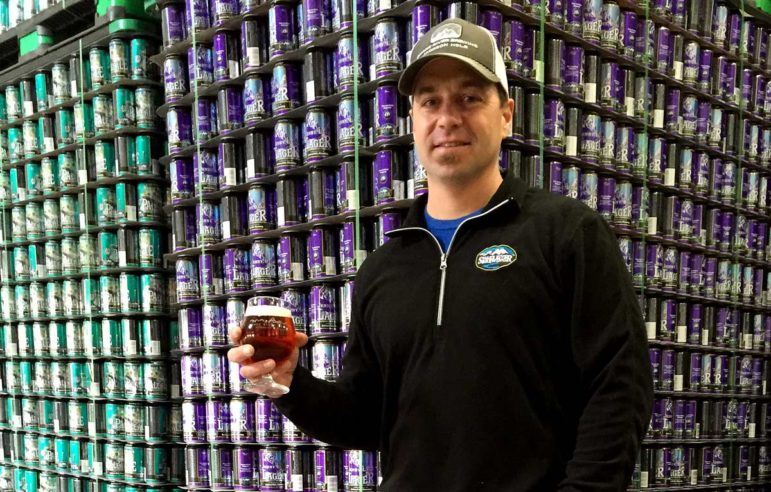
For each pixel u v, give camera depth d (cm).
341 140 295
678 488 358
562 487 130
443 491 140
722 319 386
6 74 509
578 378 143
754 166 405
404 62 275
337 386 170
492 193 158
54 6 469
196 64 359
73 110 459
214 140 355
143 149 417
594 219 142
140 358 415
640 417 130
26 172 495
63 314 474
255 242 335
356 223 289
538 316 140
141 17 422
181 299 374
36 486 495
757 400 415
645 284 336
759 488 410
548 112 282
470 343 141
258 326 151
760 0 417
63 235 463
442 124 151
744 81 397
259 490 332
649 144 336
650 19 330
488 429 138
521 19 272
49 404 484
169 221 424
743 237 400
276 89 324
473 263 146
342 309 302
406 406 149
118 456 422
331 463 302
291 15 321
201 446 361
